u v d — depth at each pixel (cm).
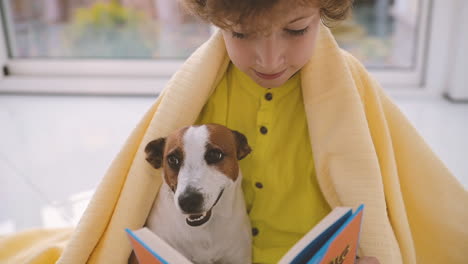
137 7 207
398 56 201
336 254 56
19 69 214
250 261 80
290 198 83
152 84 205
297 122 81
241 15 60
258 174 82
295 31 66
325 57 76
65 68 212
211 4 62
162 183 78
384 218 72
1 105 199
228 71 84
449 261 84
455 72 185
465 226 82
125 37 212
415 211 84
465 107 184
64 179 144
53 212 128
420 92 193
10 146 164
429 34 188
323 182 78
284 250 83
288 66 70
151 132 77
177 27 206
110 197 78
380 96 83
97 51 216
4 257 95
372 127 79
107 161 154
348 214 58
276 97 80
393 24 198
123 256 76
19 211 128
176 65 208
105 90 208
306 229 83
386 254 72
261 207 83
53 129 176
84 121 183
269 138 80
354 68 80
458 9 181
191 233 74
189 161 66
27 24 213
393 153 79
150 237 56
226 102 84
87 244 76
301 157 82
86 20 215
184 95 77
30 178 144
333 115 75
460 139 159
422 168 82
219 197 69
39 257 87
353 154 73
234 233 76
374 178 72
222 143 68
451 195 82
